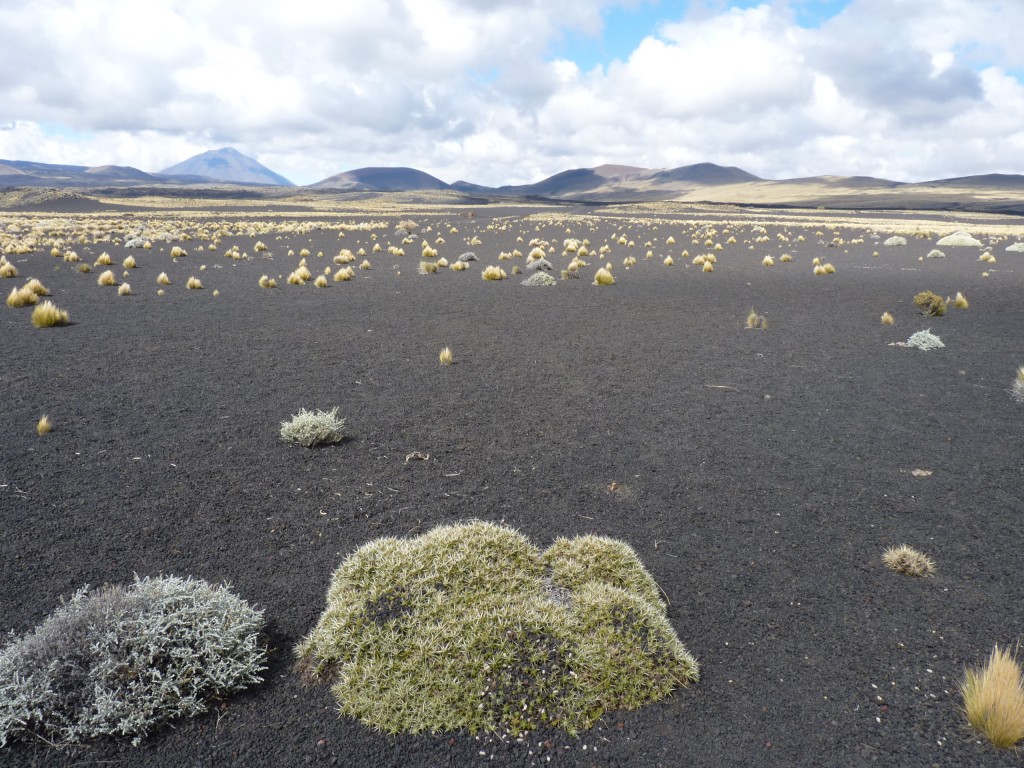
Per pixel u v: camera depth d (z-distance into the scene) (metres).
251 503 6.34
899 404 9.88
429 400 9.91
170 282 23.98
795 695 3.88
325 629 4.18
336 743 3.49
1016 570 5.27
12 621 4.37
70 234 45.59
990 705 3.58
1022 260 35.09
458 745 3.48
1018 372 11.44
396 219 87.25
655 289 23.50
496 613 4.14
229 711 3.73
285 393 10.16
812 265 32.56
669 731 3.59
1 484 6.56
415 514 6.19
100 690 3.52
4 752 3.36
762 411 9.51
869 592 4.96
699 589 4.98
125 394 9.93
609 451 7.87
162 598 4.09
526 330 15.69
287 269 29.27
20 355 12.27
